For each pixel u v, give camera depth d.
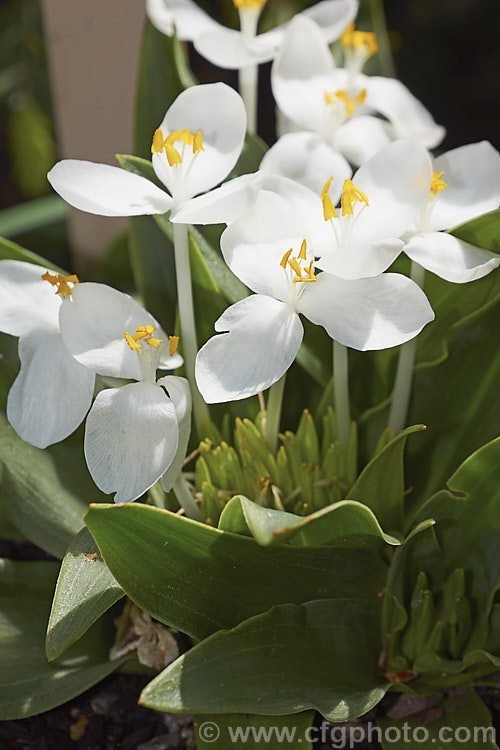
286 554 0.44
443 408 0.48
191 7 0.51
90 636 0.48
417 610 0.46
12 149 0.75
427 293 0.48
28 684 0.46
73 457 0.49
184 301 0.46
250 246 0.44
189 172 0.45
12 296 0.45
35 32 0.73
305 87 0.50
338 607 0.46
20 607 0.48
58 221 0.62
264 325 0.44
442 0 0.97
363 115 0.51
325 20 0.51
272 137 0.91
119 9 0.56
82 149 0.58
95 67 0.57
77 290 0.44
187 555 0.44
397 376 0.47
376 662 0.47
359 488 0.46
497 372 0.47
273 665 0.44
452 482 0.45
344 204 0.45
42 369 0.44
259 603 0.45
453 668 0.46
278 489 0.47
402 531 0.47
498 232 0.46
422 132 0.51
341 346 0.46
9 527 0.50
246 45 0.50
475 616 0.47
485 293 0.47
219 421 0.50
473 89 1.03
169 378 0.44
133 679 0.49
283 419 0.50
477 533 0.46
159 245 0.51
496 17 0.98
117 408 0.43
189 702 0.43
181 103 0.46
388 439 0.47
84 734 0.48
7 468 0.47
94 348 0.44
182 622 0.45
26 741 0.48
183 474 0.47
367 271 0.44
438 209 0.46
